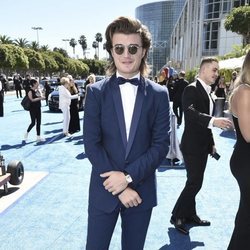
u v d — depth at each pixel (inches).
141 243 78.5
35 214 154.6
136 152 72.6
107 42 73.9
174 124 237.9
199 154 128.0
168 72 601.9
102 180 74.4
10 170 182.1
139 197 71.4
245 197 83.7
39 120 327.3
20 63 1795.0
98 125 73.0
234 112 83.7
